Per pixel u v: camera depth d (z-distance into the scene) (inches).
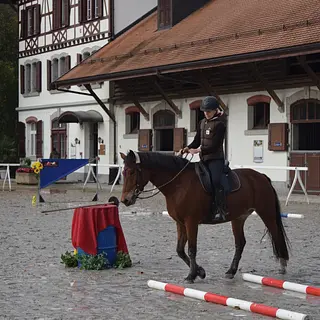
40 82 1499.8
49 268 392.5
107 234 393.4
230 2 1141.7
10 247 474.0
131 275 370.0
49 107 1465.3
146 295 319.3
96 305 299.7
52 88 1202.6
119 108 1268.5
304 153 937.5
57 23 1444.4
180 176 340.8
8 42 1732.3
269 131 973.2
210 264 402.0
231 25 996.6
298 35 832.9
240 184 351.3
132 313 284.5
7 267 395.9
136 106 1198.9
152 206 800.3
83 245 390.6
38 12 1502.2
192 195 336.2
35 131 1534.2
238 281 352.2
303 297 315.3
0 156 1544.0
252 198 356.5
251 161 1011.3
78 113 1291.8
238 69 1020.5
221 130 340.2
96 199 881.5
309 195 925.8
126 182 338.3
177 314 282.4
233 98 1040.2
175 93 1125.7
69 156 1405.0
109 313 284.8
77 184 1280.8
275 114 973.2
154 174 340.5
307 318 258.7
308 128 950.4
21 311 289.4
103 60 1171.3
